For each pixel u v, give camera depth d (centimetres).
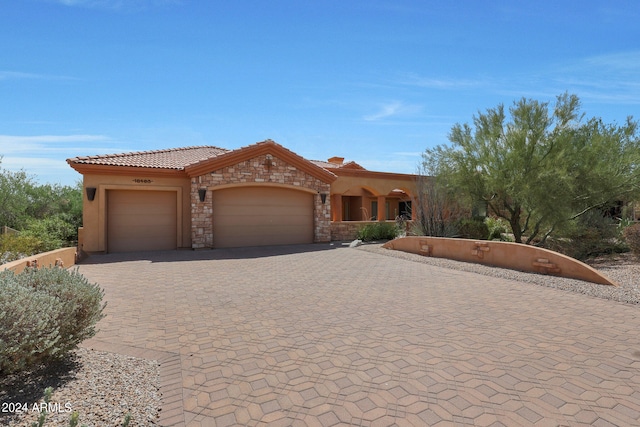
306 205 2086
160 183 1744
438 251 1465
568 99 1552
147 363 479
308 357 503
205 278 1062
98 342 552
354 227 2262
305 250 1755
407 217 2625
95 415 347
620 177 1509
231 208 1880
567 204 1504
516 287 948
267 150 1925
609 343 554
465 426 344
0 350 351
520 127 1638
